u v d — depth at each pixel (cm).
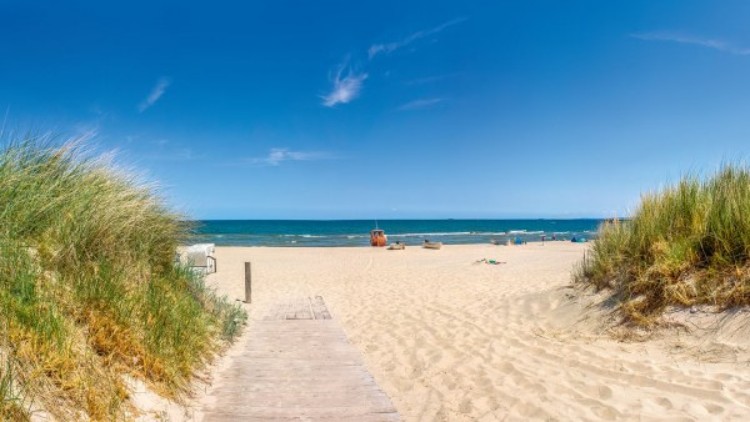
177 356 397
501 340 598
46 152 418
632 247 638
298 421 354
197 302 581
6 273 288
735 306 492
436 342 616
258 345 594
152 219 538
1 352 244
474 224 12519
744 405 354
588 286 705
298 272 1593
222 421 350
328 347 586
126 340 338
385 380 487
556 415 368
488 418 375
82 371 280
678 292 538
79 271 358
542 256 2081
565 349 536
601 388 413
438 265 1756
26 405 232
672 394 388
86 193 415
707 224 563
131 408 296
